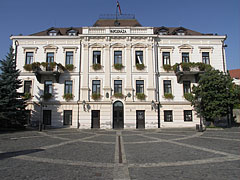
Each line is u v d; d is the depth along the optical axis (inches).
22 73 891.4
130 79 888.3
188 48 930.1
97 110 874.1
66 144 422.0
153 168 234.1
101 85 885.8
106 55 904.9
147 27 932.0
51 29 962.7
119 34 910.4
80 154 316.8
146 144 419.2
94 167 239.1
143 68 898.1
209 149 352.8
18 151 341.1
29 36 917.8
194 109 807.1
